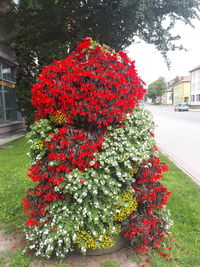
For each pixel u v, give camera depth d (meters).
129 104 2.34
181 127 14.52
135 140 2.40
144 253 2.53
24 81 10.77
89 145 2.16
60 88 2.17
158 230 2.57
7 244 2.78
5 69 12.99
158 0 7.53
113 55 2.26
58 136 2.24
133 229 2.41
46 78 2.24
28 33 8.98
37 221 2.39
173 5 7.60
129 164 2.28
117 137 2.31
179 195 4.12
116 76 2.17
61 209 2.28
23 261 2.43
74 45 9.17
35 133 2.36
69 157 2.17
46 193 2.37
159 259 2.46
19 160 6.48
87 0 7.83
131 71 2.31
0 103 12.12
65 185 2.20
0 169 5.64
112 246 2.54
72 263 2.43
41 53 9.48
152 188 2.53
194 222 3.22
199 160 6.69
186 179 5.00
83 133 2.24
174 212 3.50
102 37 8.69
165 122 17.94
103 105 2.20
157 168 2.56
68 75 2.16
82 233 2.30
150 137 2.58
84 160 2.20
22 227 3.11
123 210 2.41
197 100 50.66
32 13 9.02
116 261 2.45
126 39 9.11
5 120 12.55
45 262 2.45
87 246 2.33
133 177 2.58
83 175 2.16
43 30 9.07
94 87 2.14
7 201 3.85
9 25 9.86
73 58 2.36
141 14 7.13
